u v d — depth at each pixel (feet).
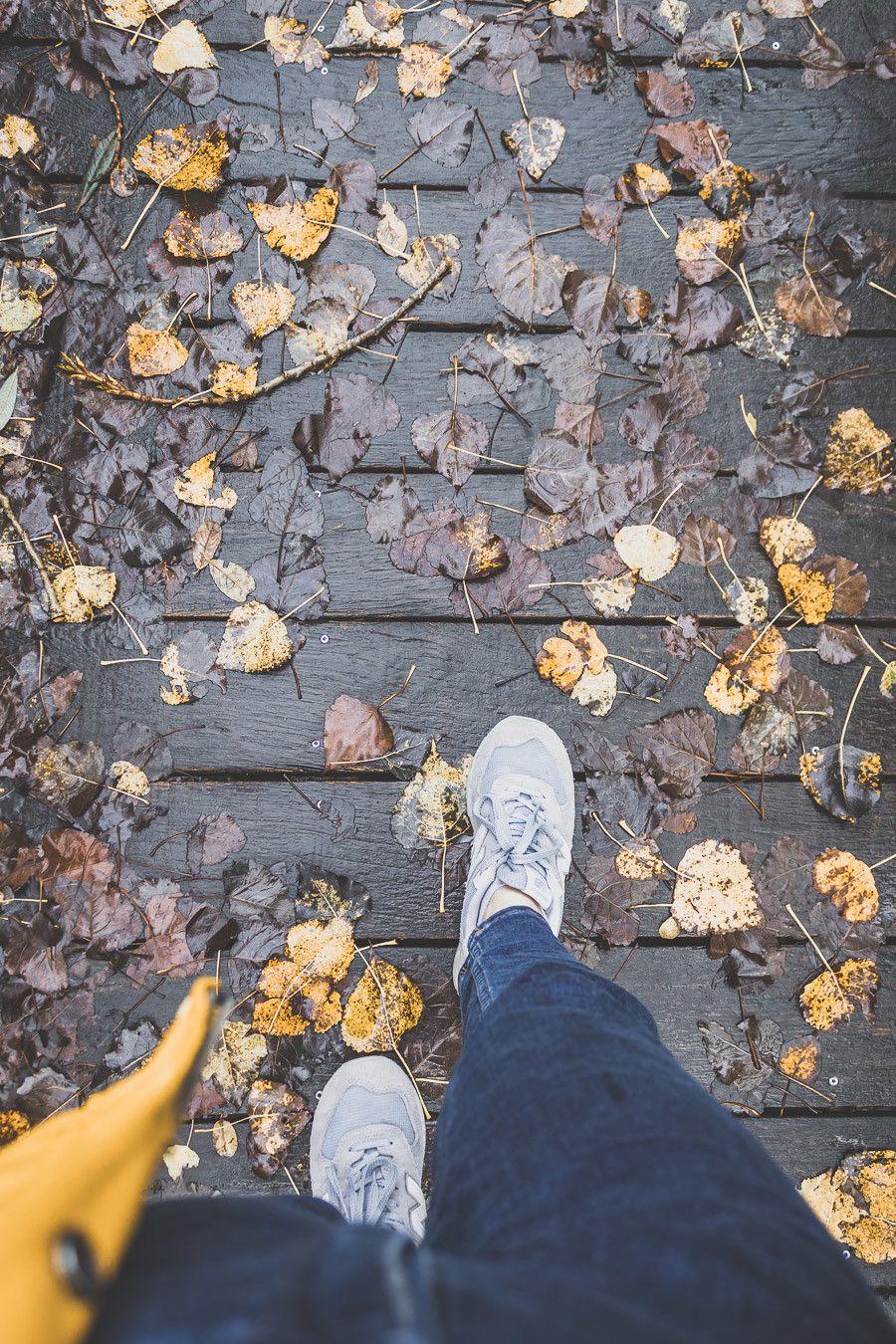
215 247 3.44
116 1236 1.10
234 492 3.46
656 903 3.49
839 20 3.59
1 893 3.34
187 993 3.38
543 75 3.51
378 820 3.47
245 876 3.42
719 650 3.54
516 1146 1.84
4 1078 3.29
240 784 3.46
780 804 3.53
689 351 3.55
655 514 3.52
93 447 3.43
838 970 3.51
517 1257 1.46
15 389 3.38
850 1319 1.38
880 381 3.59
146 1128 1.18
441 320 3.50
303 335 3.46
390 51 3.48
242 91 3.46
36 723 3.39
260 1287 1.13
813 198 3.56
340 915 3.43
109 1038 3.34
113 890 3.38
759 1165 1.74
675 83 3.54
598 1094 1.92
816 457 3.56
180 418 3.44
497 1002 2.49
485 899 3.27
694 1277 1.34
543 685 3.52
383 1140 3.23
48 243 3.42
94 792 3.40
